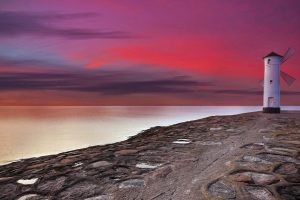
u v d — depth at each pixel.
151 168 5.98
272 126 12.62
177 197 4.41
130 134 32.91
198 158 6.79
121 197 4.45
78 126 57.34
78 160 6.94
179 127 14.70
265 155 6.90
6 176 5.76
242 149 7.66
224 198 4.27
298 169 5.65
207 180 5.12
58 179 5.36
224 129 12.17
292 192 4.43
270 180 5.00
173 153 7.42
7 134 47.28
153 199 4.37
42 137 38.66
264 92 22.83
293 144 8.26
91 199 4.39
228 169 5.75
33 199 4.43
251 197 4.27
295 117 17.50
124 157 7.05
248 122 14.74
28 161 7.66
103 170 5.88
